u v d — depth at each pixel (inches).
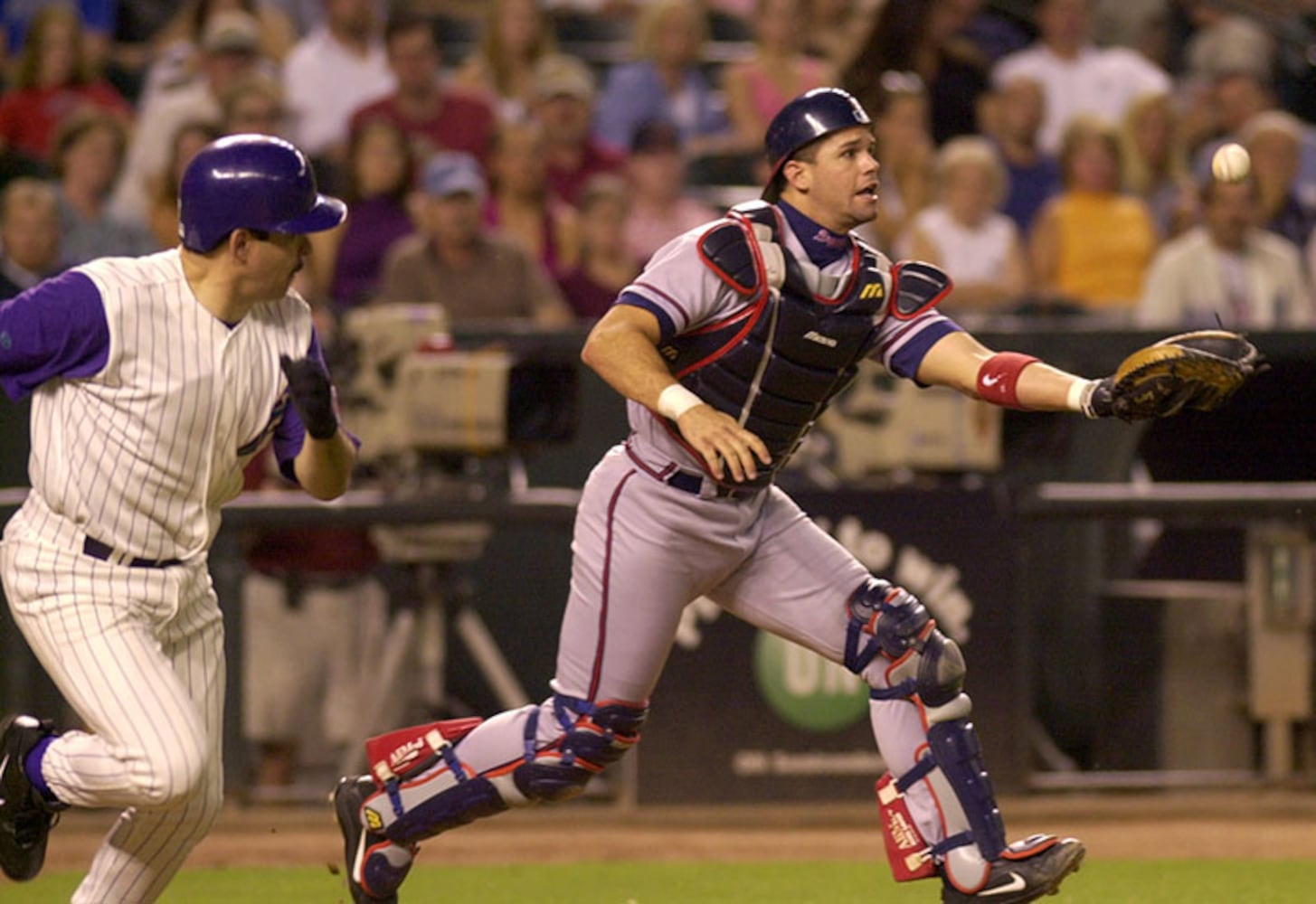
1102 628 1014.4
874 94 1284.4
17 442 1011.9
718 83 1445.6
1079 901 724.0
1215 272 1155.9
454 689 1008.2
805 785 934.4
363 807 584.1
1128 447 1031.6
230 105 1170.6
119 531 495.8
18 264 1106.1
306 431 518.6
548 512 919.0
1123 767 1004.6
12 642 966.4
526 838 888.3
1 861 531.8
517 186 1201.4
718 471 505.0
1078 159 1259.8
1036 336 998.4
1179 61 1501.0
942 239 1229.1
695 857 849.5
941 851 546.6
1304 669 997.2
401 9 1487.5
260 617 971.9
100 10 1432.1
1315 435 1147.9
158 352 492.1
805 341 536.1
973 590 938.1
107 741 495.8
